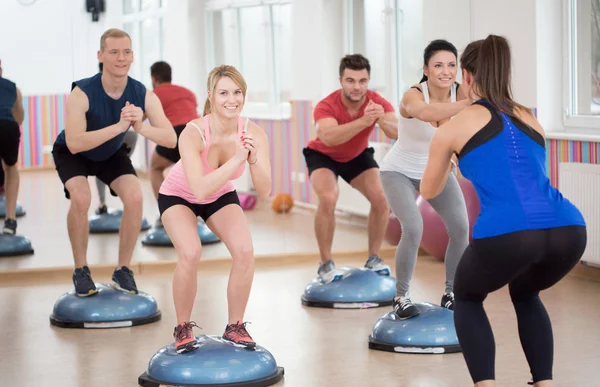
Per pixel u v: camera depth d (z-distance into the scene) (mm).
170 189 3990
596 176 5918
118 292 5219
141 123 4902
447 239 6688
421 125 4473
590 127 6273
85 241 5227
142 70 14914
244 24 11750
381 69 8930
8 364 4332
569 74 6469
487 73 3152
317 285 5613
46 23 14320
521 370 4023
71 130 4898
